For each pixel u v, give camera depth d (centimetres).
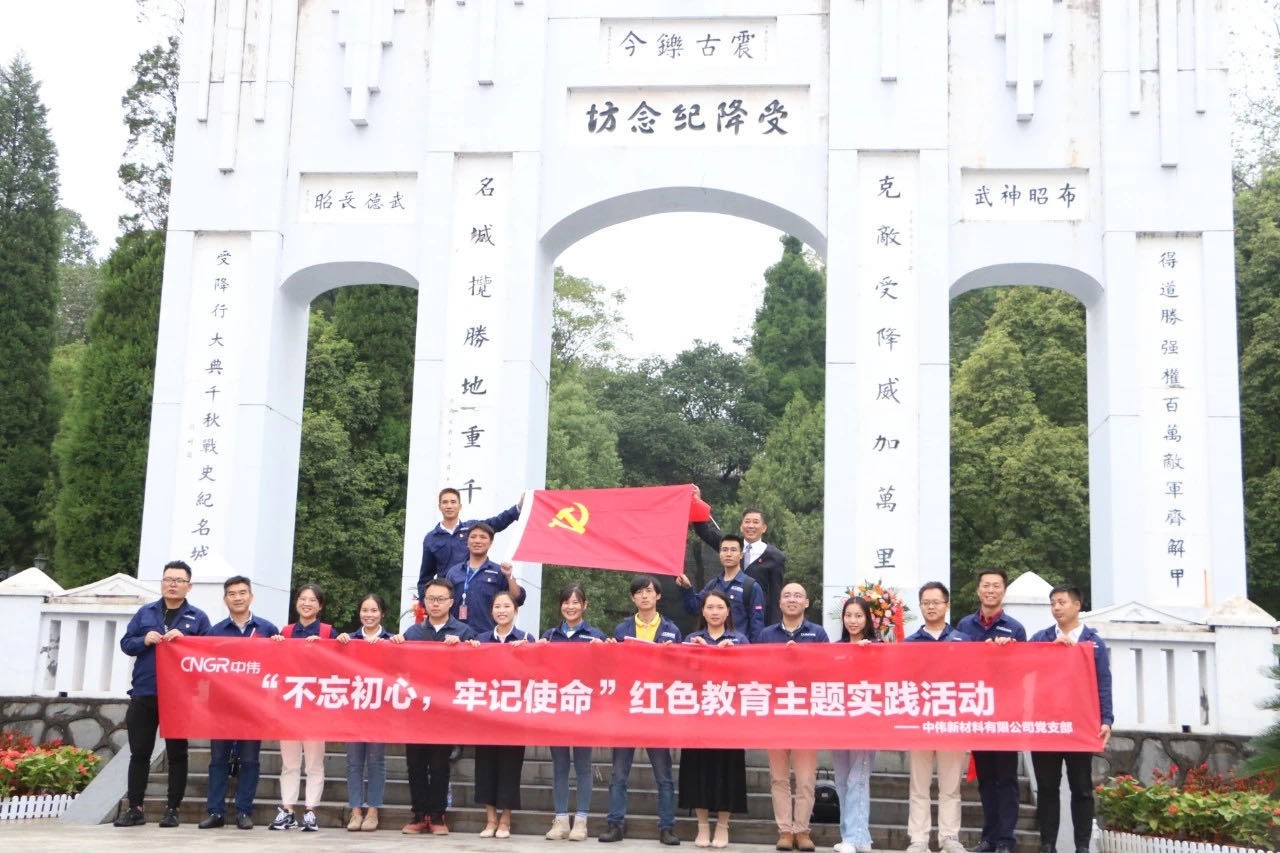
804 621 833
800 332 3456
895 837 852
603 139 1270
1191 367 1178
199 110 1298
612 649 812
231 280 1277
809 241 1318
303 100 1304
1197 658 992
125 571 1856
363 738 815
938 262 1209
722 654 804
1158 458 1166
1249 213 2027
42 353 2217
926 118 1230
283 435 1304
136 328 1912
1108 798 893
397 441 2341
